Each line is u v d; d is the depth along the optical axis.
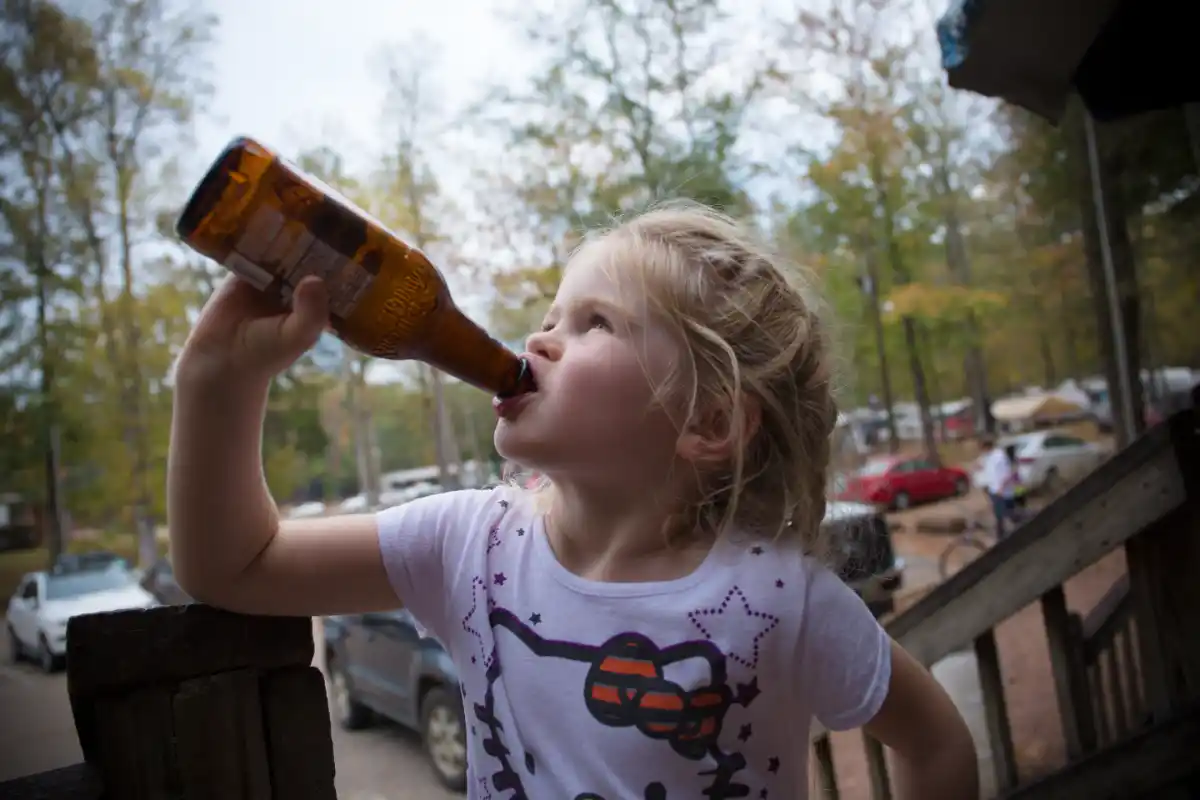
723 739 0.82
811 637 0.86
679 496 0.89
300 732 0.87
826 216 16.22
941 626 2.28
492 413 0.95
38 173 15.41
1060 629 2.18
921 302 16.66
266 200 0.75
